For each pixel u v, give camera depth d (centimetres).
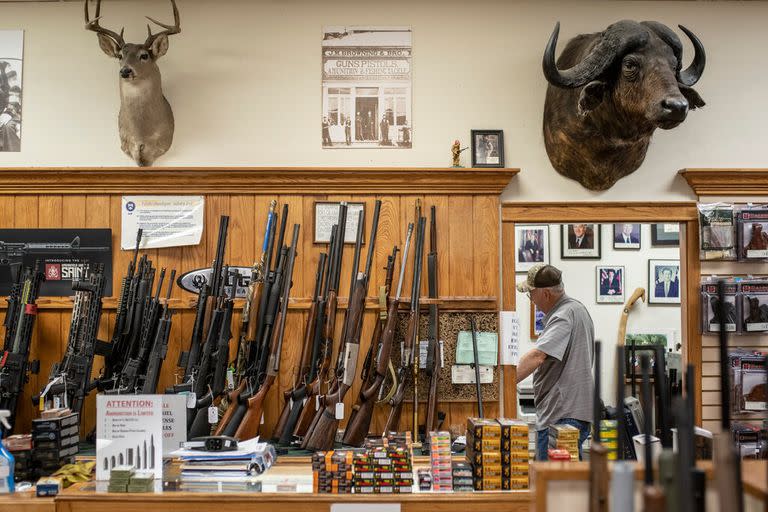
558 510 147
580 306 394
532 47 401
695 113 404
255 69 398
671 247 598
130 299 375
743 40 405
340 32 399
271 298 373
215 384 358
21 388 362
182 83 396
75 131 396
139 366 362
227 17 399
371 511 278
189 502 280
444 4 401
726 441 122
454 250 393
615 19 402
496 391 390
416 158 398
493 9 402
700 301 398
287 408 367
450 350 391
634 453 399
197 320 367
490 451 289
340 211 384
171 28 373
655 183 402
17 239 389
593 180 393
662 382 186
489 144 397
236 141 396
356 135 397
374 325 389
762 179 399
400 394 370
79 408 352
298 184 391
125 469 285
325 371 369
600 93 346
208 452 304
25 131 396
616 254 598
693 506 131
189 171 385
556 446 308
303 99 398
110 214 391
